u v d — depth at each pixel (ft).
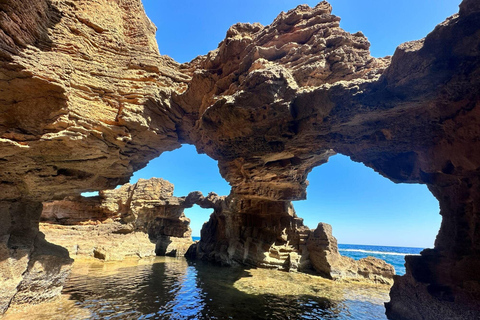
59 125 38.17
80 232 108.47
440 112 35.12
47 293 44.04
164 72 56.44
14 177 41.11
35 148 37.78
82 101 42.63
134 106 47.85
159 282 67.62
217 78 54.85
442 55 27.35
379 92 35.01
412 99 33.55
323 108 40.57
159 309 45.75
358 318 45.78
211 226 132.67
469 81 29.17
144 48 55.72
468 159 34.60
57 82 35.55
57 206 115.55
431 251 42.52
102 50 49.70
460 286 34.96
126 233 123.13
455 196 40.06
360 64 43.96
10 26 31.50
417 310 39.70
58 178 44.91
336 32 46.19
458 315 33.76
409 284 42.45
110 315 41.14
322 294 62.28
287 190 91.30
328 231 93.56
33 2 35.70
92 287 58.34
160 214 141.49
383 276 81.30
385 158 49.73
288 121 45.85
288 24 51.65
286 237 100.99
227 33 55.26
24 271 39.45
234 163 70.03
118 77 49.24
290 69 46.03
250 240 105.40
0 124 35.22
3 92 33.76
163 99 53.57
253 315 45.52
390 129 41.91
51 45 41.55
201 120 52.65
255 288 65.62
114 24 53.98
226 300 53.88
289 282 73.97
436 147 39.91
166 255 130.41
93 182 53.11
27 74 33.01
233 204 114.93
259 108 43.34
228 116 47.32
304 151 57.88
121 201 131.23
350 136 47.14
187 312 45.06
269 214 107.34
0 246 37.37
